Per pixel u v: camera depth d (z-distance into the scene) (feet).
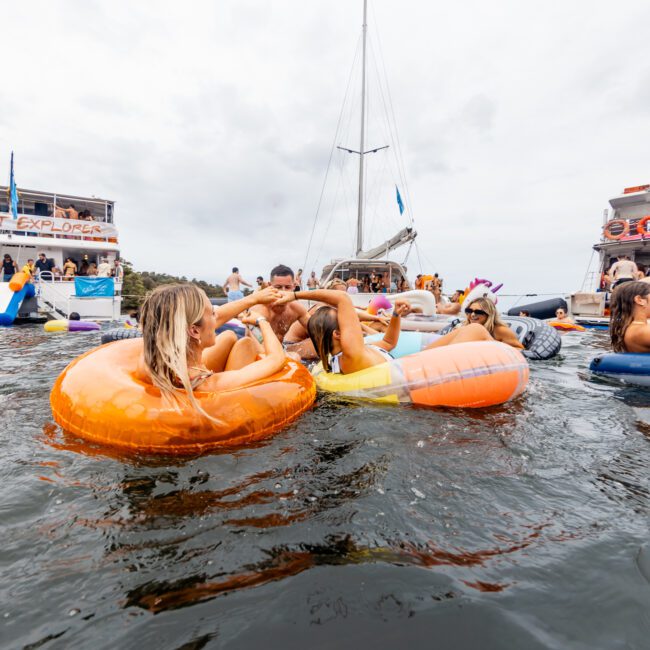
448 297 45.50
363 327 15.78
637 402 9.30
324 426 7.31
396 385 8.87
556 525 4.45
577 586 3.56
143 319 6.41
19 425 7.17
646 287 12.02
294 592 3.48
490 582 3.61
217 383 6.84
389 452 6.26
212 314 6.84
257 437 6.69
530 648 2.98
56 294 41.55
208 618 3.22
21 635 3.03
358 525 4.42
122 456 5.99
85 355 7.91
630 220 43.88
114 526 4.35
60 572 3.68
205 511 4.65
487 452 6.31
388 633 3.09
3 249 47.83
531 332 17.94
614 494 5.12
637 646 3.00
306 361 14.10
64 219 50.24
